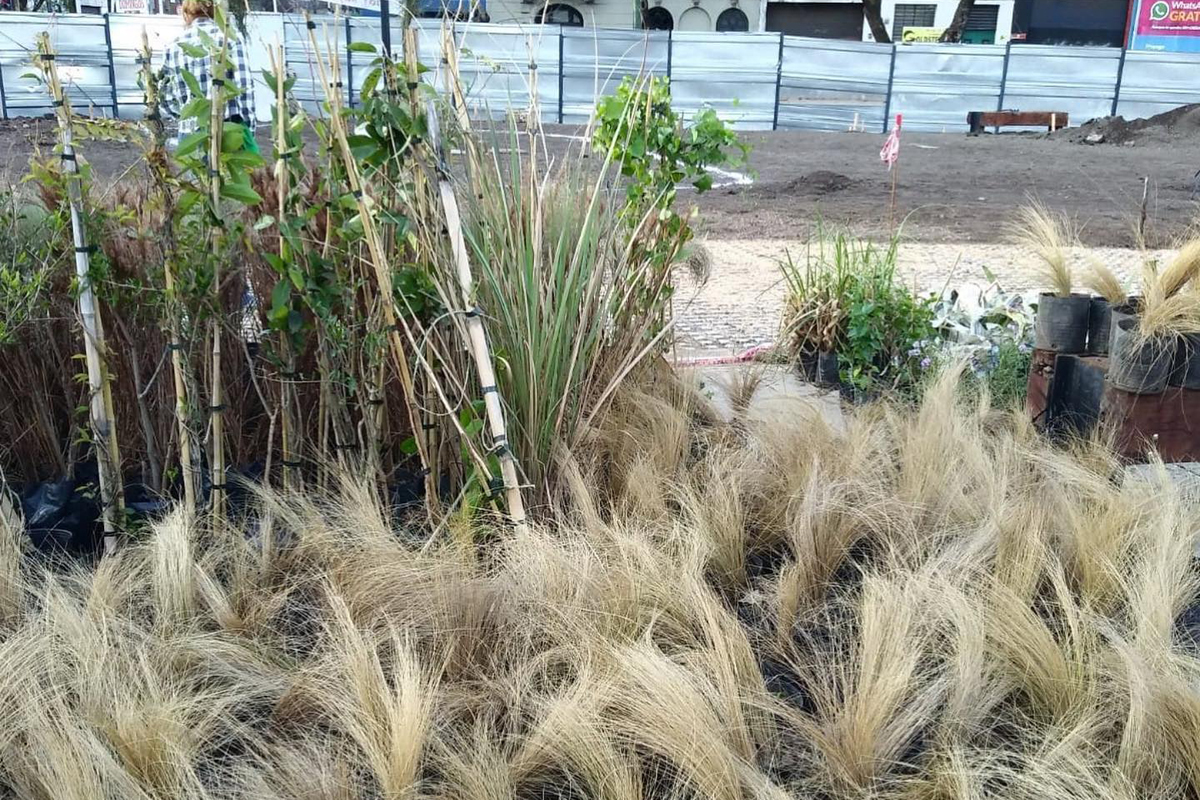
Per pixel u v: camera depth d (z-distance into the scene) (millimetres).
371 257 3076
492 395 3006
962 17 26141
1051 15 37406
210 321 3188
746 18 39094
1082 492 3383
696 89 23188
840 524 3166
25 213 3426
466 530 3012
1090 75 23266
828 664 2646
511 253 3266
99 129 2957
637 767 2172
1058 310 4262
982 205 12117
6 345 3352
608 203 3764
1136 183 14172
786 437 3766
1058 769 2090
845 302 5195
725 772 2080
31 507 3262
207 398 3461
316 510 3115
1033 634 2484
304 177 3234
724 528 3146
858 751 2213
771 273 8242
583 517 3111
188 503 3145
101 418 3043
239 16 3152
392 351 3250
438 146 2998
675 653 2561
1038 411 4430
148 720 2166
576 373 3463
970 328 5422
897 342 5148
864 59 23203
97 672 2275
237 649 2512
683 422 3832
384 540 2895
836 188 13422
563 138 16609
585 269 3521
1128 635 2596
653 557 2838
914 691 2379
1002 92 23391
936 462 3553
